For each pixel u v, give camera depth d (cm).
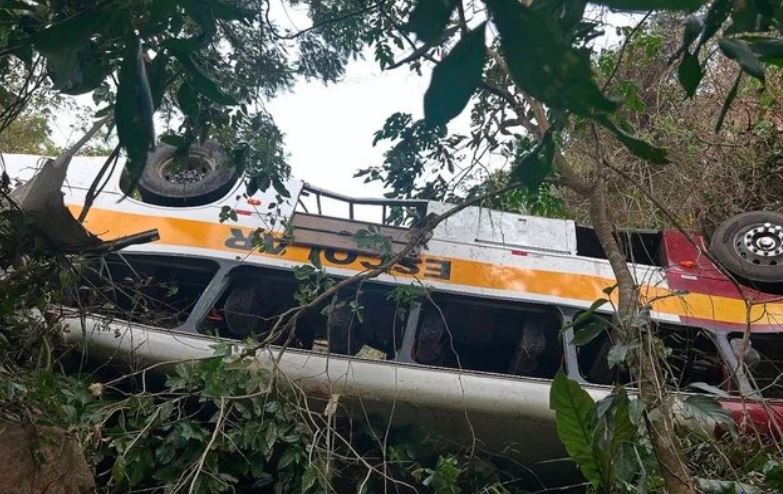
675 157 765
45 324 413
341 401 484
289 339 419
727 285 573
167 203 579
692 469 394
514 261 569
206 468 433
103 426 438
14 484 318
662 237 607
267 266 546
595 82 95
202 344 490
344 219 575
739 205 799
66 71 173
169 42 210
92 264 462
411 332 527
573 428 283
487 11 98
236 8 223
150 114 159
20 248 351
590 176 673
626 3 96
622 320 305
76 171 576
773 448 416
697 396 311
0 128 327
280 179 469
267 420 461
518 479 505
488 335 589
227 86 418
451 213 427
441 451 502
